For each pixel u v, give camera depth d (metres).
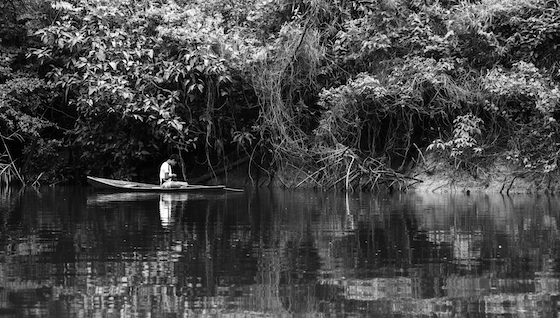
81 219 10.49
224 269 6.61
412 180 17.02
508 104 16.80
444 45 16.89
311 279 6.19
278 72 17.41
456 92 16.52
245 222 10.19
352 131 17.41
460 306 5.29
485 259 7.07
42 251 7.56
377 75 17.23
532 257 7.15
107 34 16.86
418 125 17.53
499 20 17.22
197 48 16.75
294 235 8.80
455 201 13.95
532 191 16.17
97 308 5.23
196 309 5.22
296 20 17.55
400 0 17.48
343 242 8.19
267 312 5.14
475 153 16.53
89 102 16.62
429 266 6.73
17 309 5.20
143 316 5.04
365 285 5.96
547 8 17.05
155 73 17.27
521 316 5.03
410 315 5.07
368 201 13.94
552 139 16.20
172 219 10.54
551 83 16.41
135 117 16.77
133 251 7.57
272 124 17.58
